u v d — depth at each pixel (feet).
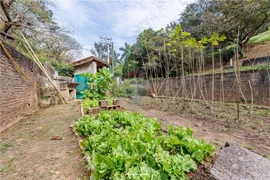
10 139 8.29
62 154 6.58
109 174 4.38
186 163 4.91
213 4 32.48
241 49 34.12
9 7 18.72
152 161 4.69
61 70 41.45
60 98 22.15
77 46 42.24
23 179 4.92
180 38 18.88
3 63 10.21
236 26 31.73
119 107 18.34
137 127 7.96
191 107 17.76
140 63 45.73
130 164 4.35
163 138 6.45
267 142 8.09
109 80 23.35
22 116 13.16
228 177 4.21
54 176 5.07
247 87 19.76
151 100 28.50
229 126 11.07
